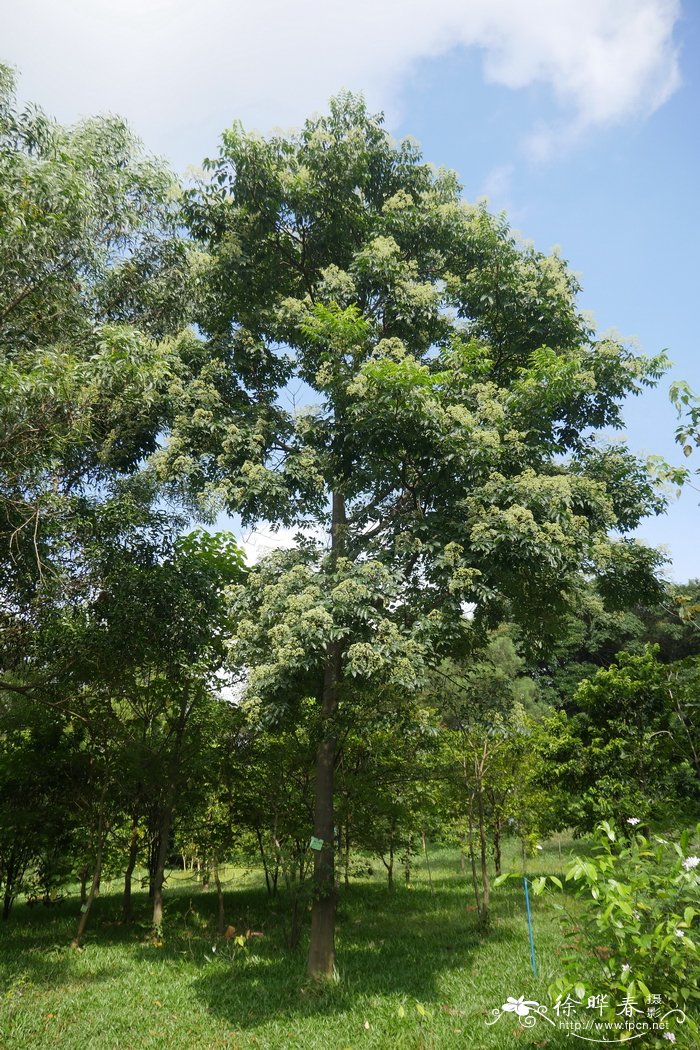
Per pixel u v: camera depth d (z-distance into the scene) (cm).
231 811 1193
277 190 994
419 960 895
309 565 884
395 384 796
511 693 1036
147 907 1395
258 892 1562
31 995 753
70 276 907
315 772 1102
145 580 1021
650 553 953
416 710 952
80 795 1180
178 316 1116
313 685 885
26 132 942
